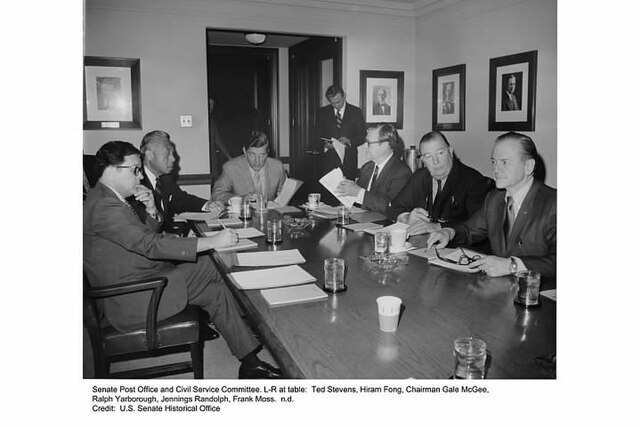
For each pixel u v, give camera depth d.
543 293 1.48
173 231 3.07
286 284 1.56
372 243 2.13
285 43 5.99
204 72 4.24
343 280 1.53
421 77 4.97
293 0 4.46
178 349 2.26
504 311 1.34
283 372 1.08
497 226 2.07
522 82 3.82
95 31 3.91
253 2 4.33
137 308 1.86
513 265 1.64
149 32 4.05
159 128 4.16
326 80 5.26
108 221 1.87
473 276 1.65
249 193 3.50
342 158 4.95
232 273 1.68
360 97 4.88
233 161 3.53
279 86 6.39
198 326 1.93
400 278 1.63
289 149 6.27
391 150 3.49
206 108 4.27
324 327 1.24
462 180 2.84
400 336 1.19
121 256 1.89
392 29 4.91
